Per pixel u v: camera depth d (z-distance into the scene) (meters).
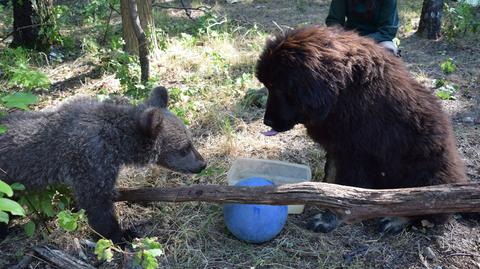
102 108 1.82
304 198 1.63
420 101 1.87
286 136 2.60
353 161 1.89
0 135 1.72
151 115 1.76
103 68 3.29
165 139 1.88
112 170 1.76
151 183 2.20
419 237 1.91
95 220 1.78
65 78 3.26
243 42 3.88
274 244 1.85
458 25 4.14
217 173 2.24
